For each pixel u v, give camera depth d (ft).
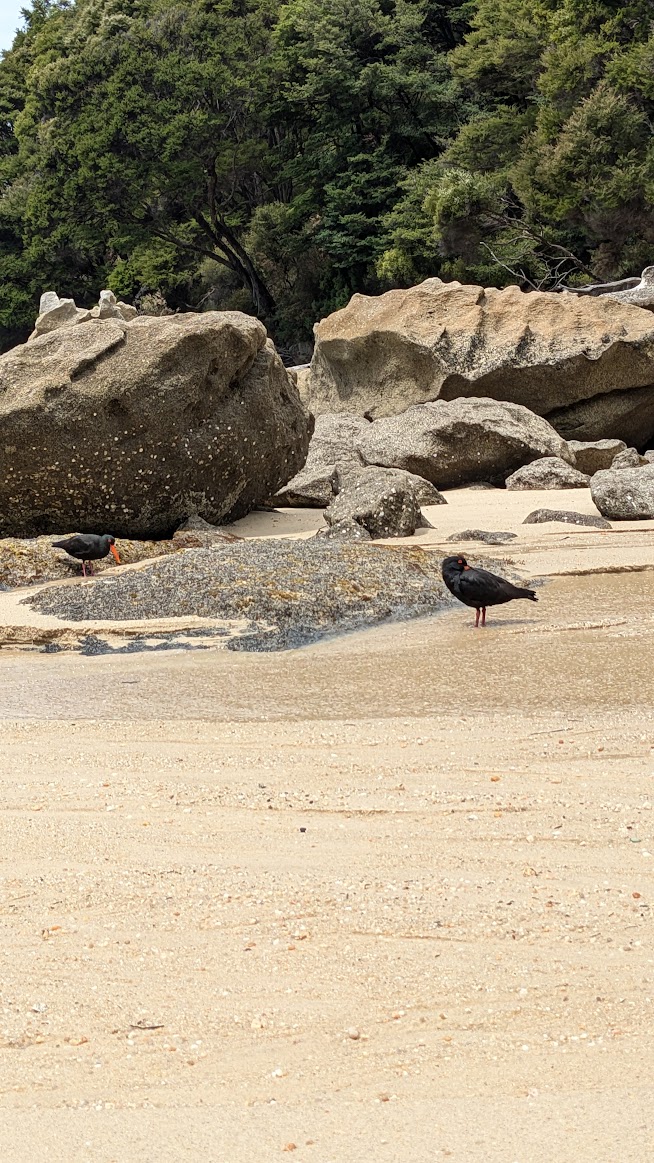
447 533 56.03
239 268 193.77
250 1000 13.50
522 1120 11.11
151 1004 13.50
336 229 173.68
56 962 14.57
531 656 32.35
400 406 94.94
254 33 185.78
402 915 15.49
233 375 58.85
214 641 36.65
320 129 179.01
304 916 15.58
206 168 183.73
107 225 191.83
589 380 90.79
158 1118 11.40
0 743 25.48
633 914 15.31
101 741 25.36
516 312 93.81
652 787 20.39
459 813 19.45
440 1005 13.24
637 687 28.22
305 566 42.52
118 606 40.42
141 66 180.65
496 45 145.69
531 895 16.01
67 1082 12.07
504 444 78.18
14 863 17.94
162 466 57.52
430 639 35.60
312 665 32.96
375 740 24.36
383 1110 11.36
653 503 58.54
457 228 133.59
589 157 122.31
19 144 231.09
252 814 19.86
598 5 132.26
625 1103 11.32
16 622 39.70
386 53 174.81
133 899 16.35
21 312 219.41
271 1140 10.97
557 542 52.26
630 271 129.59
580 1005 13.12
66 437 55.98
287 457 64.23
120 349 57.00
